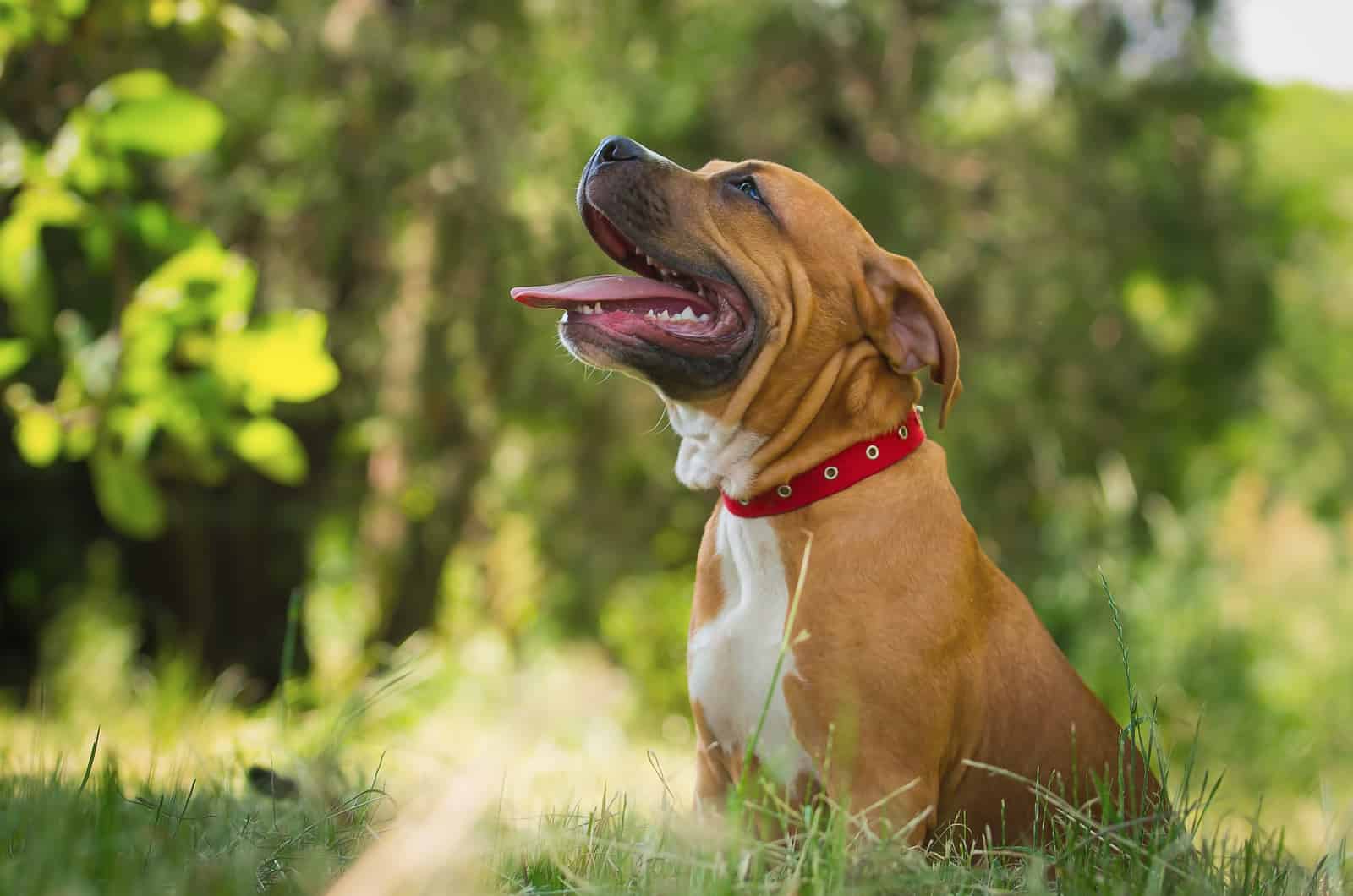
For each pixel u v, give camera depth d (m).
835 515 3.71
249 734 6.08
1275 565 12.91
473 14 10.85
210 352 5.29
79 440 5.37
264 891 2.90
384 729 7.23
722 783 3.84
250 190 10.54
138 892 2.62
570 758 6.17
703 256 3.89
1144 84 13.52
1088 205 12.95
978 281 12.38
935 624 3.60
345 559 11.59
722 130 12.29
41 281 5.12
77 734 6.39
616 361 3.85
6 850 3.00
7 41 5.36
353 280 12.07
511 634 11.19
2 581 14.39
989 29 13.36
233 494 13.77
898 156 13.10
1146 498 14.09
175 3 5.64
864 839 3.18
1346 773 10.06
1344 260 19.00
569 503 12.15
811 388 3.81
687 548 13.01
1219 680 10.98
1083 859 3.24
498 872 3.02
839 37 12.88
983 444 12.02
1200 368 15.27
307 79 10.30
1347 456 18.06
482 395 11.27
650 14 11.55
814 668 3.57
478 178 10.34
